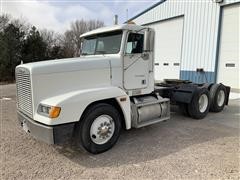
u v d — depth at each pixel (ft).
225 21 34.53
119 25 13.94
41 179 9.69
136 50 14.66
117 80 14.02
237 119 19.99
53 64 11.78
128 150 12.88
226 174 10.07
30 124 11.69
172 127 17.40
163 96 19.51
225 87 23.29
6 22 78.38
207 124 18.28
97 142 12.40
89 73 12.85
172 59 45.50
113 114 12.85
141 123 14.67
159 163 11.18
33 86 11.21
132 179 9.70
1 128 16.66
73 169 10.62
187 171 10.34
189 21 40.47
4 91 38.24
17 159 11.63
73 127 11.31
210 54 36.94
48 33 105.29
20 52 64.85
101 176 9.97
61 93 12.00
